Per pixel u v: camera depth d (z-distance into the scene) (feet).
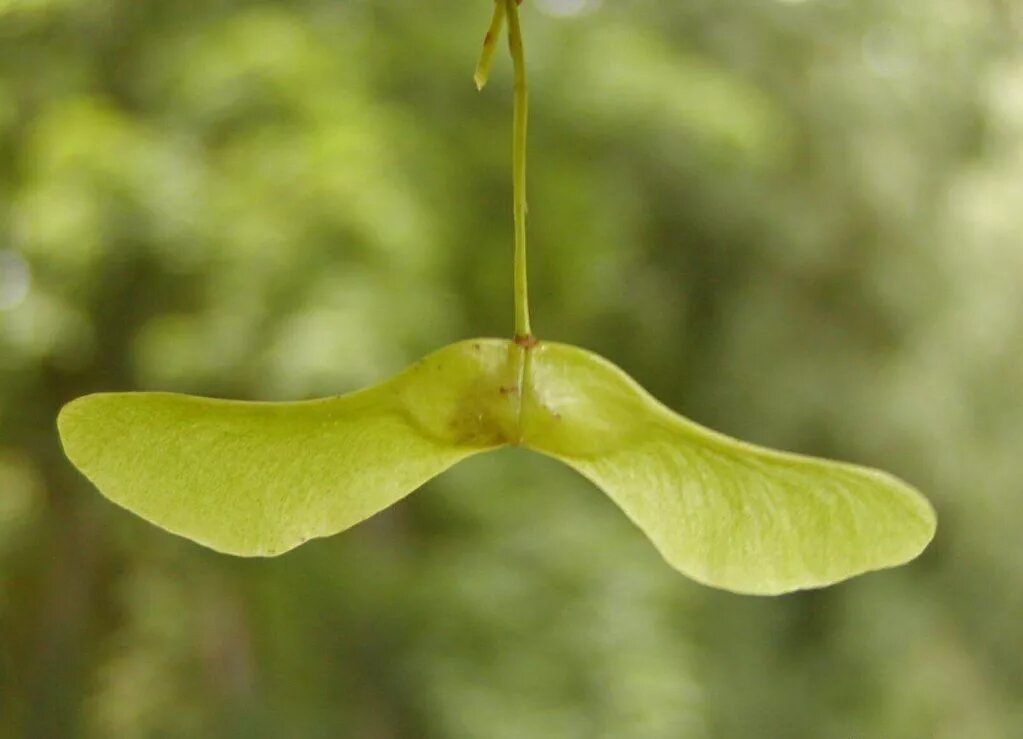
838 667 3.19
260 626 2.40
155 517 0.80
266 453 0.81
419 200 2.34
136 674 2.31
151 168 2.12
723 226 3.07
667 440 0.82
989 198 3.12
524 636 2.42
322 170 2.15
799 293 3.17
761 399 3.15
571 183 2.75
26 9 1.50
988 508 3.21
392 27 2.57
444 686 2.33
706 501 0.82
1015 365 3.15
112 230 2.11
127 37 2.23
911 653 3.16
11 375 2.20
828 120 3.05
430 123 2.56
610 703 2.35
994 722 3.13
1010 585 3.22
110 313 2.21
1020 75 3.14
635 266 3.06
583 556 2.54
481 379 0.83
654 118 2.63
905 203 3.09
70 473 2.29
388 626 2.44
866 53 3.11
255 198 2.14
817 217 3.08
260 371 2.08
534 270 2.75
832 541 0.81
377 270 2.16
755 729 3.02
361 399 0.82
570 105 2.62
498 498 2.62
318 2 2.50
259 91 2.23
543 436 0.83
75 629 2.31
